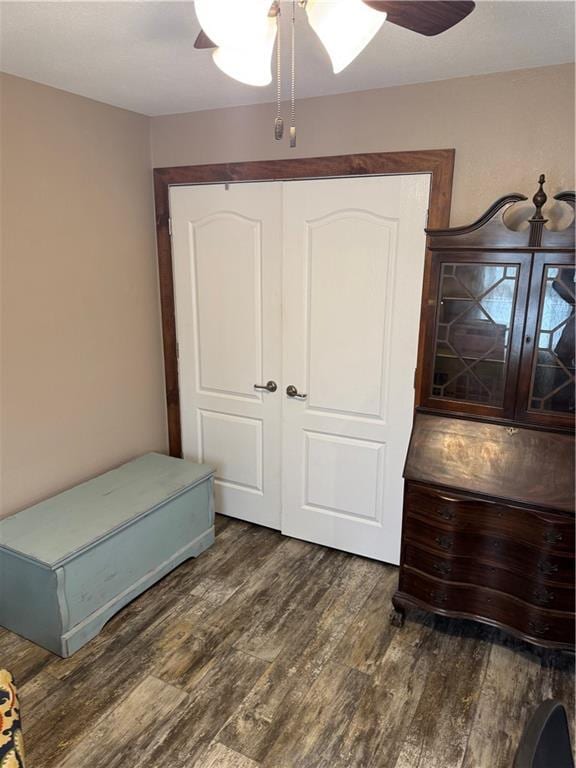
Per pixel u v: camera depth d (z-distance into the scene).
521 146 2.14
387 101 2.32
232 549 2.97
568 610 1.97
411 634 2.31
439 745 1.79
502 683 2.04
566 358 1.96
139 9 1.56
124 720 1.88
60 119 2.40
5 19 1.63
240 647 2.23
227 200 2.80
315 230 2.61
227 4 1.13
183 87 2.33
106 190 2.70
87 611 2.23
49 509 2.44
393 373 2.59
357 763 1.73
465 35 1.73
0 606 2.28
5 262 2.26
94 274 2.70
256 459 3.12
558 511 1.89
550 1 1.47
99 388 2.82
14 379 2.37
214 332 3.05
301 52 1.86
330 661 2.15
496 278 2.02
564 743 0.93
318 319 2.71
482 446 2.10
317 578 2.71
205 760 1.73
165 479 2.76
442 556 2.15
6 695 1.22
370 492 2.79
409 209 2.38
